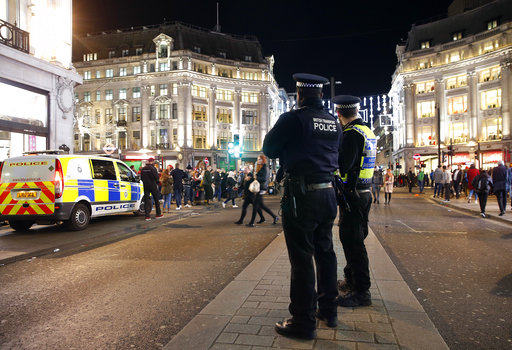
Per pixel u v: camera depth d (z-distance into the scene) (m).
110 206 10.76
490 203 17.19
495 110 46.09
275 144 2.99
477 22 50.06
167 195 14.62
